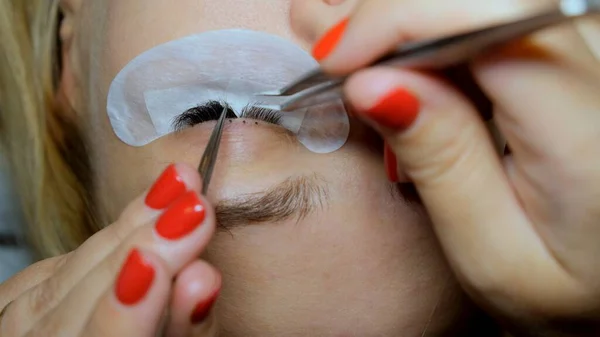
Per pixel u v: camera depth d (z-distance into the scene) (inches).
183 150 10.2
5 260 14.9
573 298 8.3
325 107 9.8
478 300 9.0
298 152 10.0
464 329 11.4
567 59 7.4
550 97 7.5
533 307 8.6
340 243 10.2
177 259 8.5
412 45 7.5
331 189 10.0
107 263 8.6
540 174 7.9
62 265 9.7
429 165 8.1
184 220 8.4
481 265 8.4
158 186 8.8
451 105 7.8
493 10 7.3
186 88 10.0
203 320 8.9
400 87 7.7
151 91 10.1
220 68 9.9
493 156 8.1
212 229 8.5
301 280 10.3
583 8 6.6
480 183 8.1
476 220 8.3
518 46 7.3
